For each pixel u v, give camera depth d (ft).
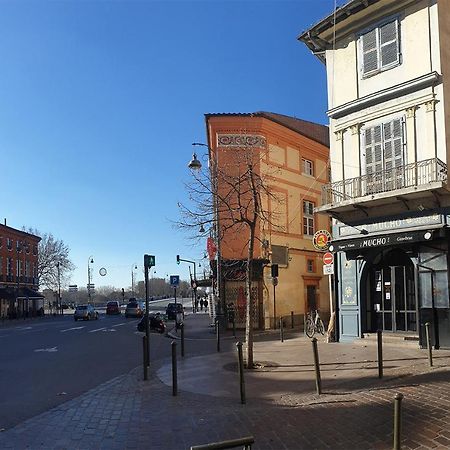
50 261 269.23
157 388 33.58
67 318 190.90
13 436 23.08
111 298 458.91
